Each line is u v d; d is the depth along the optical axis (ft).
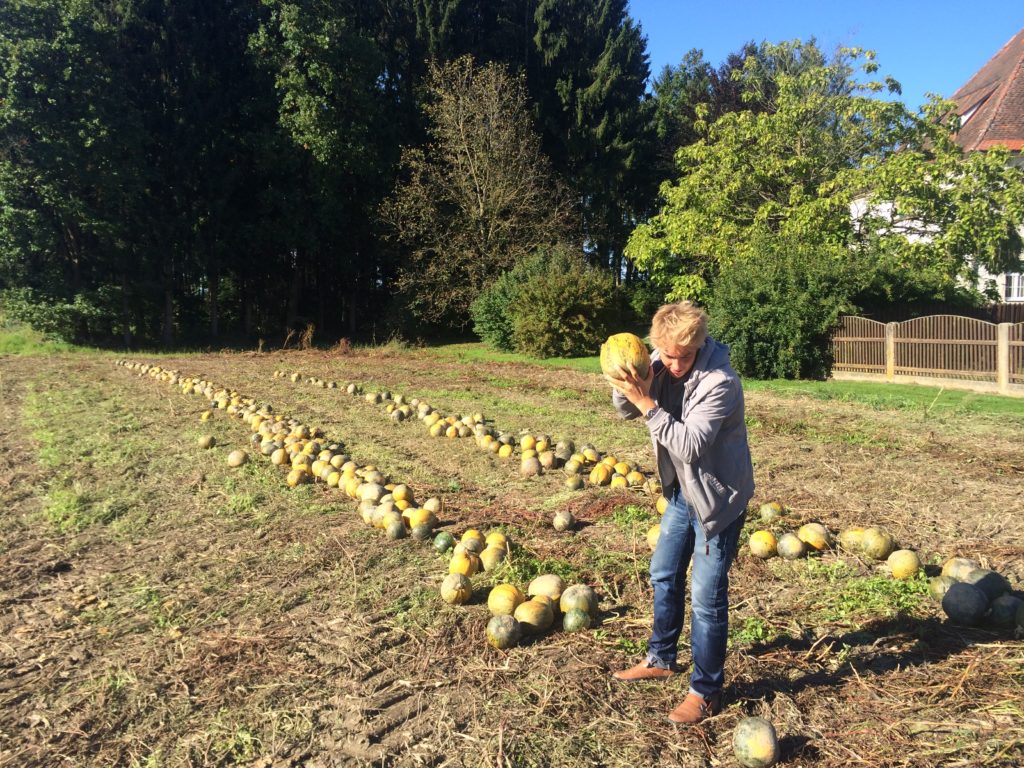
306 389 53.36
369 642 13.41
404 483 25.36
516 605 14.35
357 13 124.77
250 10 112.57
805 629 13.80
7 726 11.02
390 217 113.09
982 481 25.12
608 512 21.84
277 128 110.01
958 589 13.85
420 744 10.36
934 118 69.51
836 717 10.78
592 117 125.59
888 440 32.48
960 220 60.54
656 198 136.26
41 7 84.84
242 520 21.02
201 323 124.16
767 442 32.63
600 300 86.17
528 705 11.27
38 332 97.35
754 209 76.64
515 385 58.08
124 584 16.40
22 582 16.61
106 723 10.99
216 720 11.00
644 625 14.07
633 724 10.71
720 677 10.71
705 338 9.62
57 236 90.63
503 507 22.47
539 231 108.47
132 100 99.50
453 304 112.37
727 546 10.24
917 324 52.31
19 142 87.30
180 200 106.73
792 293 59.21
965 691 11.27
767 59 117.60
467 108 106.93
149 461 28.50
